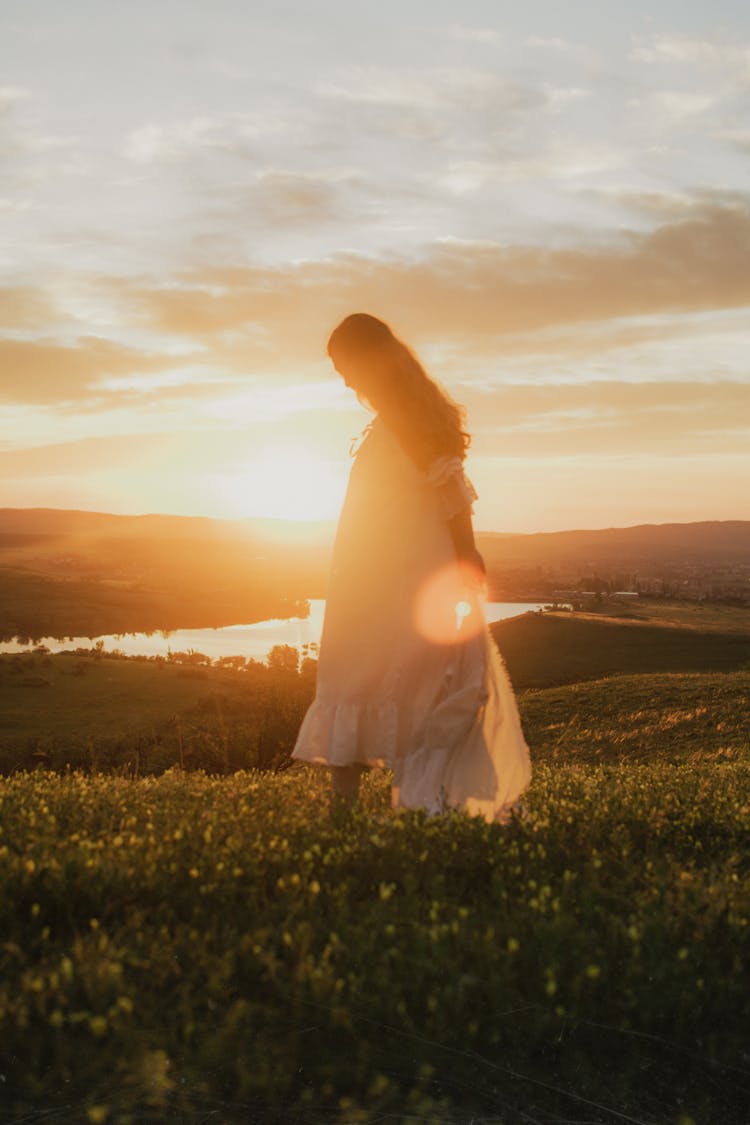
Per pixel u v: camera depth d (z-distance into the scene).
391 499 4.30
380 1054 2.55
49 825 4.23
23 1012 2.50
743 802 5.54
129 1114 2.33
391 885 3.31
